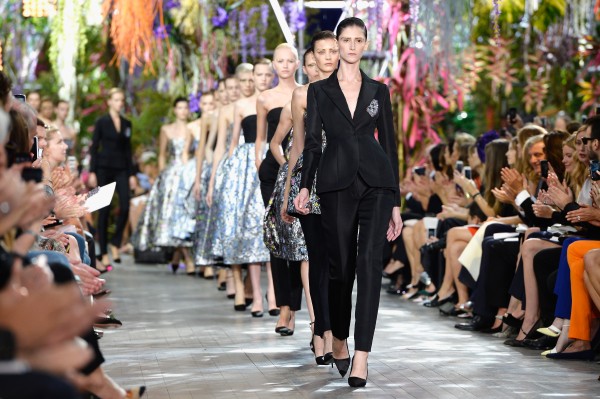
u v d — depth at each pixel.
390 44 26.73
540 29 30.67
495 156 17.52
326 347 12.86
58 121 29.30
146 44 24.78
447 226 19.23
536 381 11.67
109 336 15.54
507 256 15.47
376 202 11.61
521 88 35.16
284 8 28.11
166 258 27.97
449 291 18.28
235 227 19.41
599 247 12.95
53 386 5.03
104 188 14.84
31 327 5.38
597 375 12.07
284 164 14.77
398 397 10.80
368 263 11.52
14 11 35.59
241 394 10.96
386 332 15.81
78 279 9.48
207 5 29.30
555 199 14.07
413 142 27.77
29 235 7.59
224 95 22.72
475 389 11.20
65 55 25.89
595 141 13.40
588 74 31.94
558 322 13.71
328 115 11.86
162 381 11.75
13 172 6.93
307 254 13.90
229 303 20.38
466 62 28.84
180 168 27.08
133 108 39.06
